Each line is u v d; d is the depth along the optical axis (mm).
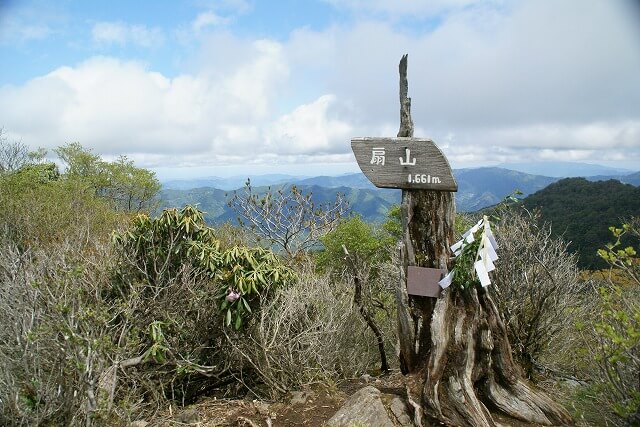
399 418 3307
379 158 3586
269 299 4660
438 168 3471
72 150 19062
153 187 19688
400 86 3596
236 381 4914
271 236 9180
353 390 4203
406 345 3670
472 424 3086
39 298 3666
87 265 4988
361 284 5625
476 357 3311
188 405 4301
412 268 3576
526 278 4625
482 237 3305
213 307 4789
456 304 3426
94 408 3098
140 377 4176
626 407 2631
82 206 10305
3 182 10570
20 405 2961
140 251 5270
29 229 8133
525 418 3232
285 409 3842
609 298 2975
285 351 4211
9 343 3369
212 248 5176
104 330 3674
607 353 2889
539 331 4551
